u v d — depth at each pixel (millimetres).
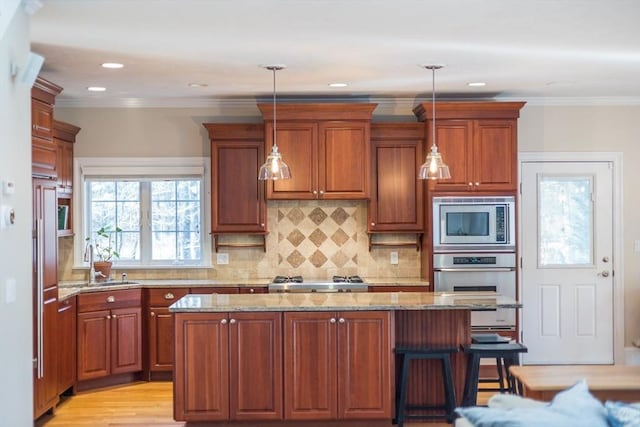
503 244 6762
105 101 7098
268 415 4922
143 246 7285
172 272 7219
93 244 7199
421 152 6941
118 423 5332
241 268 7250
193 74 5801
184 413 4895
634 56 5164
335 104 6695
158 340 6637
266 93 6844
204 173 7203
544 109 7246
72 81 6098
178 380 4895
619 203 7285
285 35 4445
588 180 7277
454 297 5359
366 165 6797
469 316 5152
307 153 6789
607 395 3201
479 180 6746
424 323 5152
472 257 6766
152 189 7312
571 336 7273
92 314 6250
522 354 7242
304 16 3990
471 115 6738
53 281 5480
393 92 6855
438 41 4637
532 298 7262
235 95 6953
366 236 7273
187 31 4332
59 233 6594
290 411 4918
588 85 6477
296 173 6789
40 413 5168
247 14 3934
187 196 7309
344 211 7281
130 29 4273
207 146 7199
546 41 4660
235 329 4902
